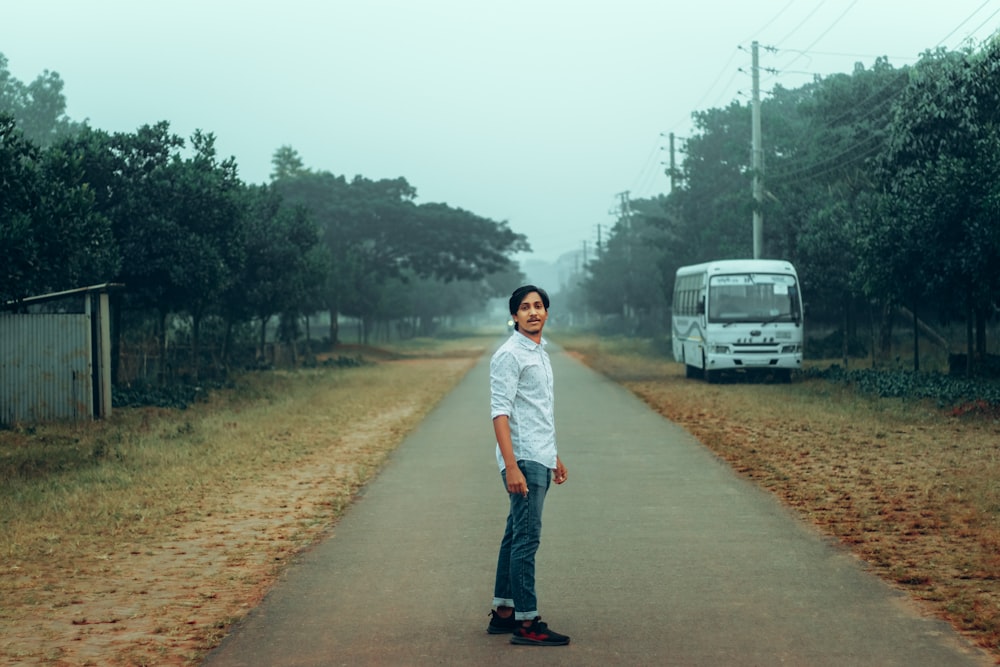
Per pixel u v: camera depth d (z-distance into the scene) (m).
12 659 5.32
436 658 5.16
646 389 26.16
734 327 27.78
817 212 31.34
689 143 53.69
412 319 107.06
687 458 13.05
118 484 11.60
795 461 12.41
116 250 21.81
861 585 6.50
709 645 5.27
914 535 8.00
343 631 5.68
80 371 18.53
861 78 34.25
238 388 26.44
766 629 5.55
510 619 5.59
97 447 14.45
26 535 8.76
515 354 5.61
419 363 46.47
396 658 5.17
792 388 25.11
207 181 23.72
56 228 16.39
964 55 21.36
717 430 16.16
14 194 16.02
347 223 59.22
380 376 34.19
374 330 104.50
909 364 29.86
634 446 14.37
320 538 8.41
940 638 5.32
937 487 10.18
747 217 40.69
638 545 7.85
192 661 5.22
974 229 18.81
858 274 23.16
